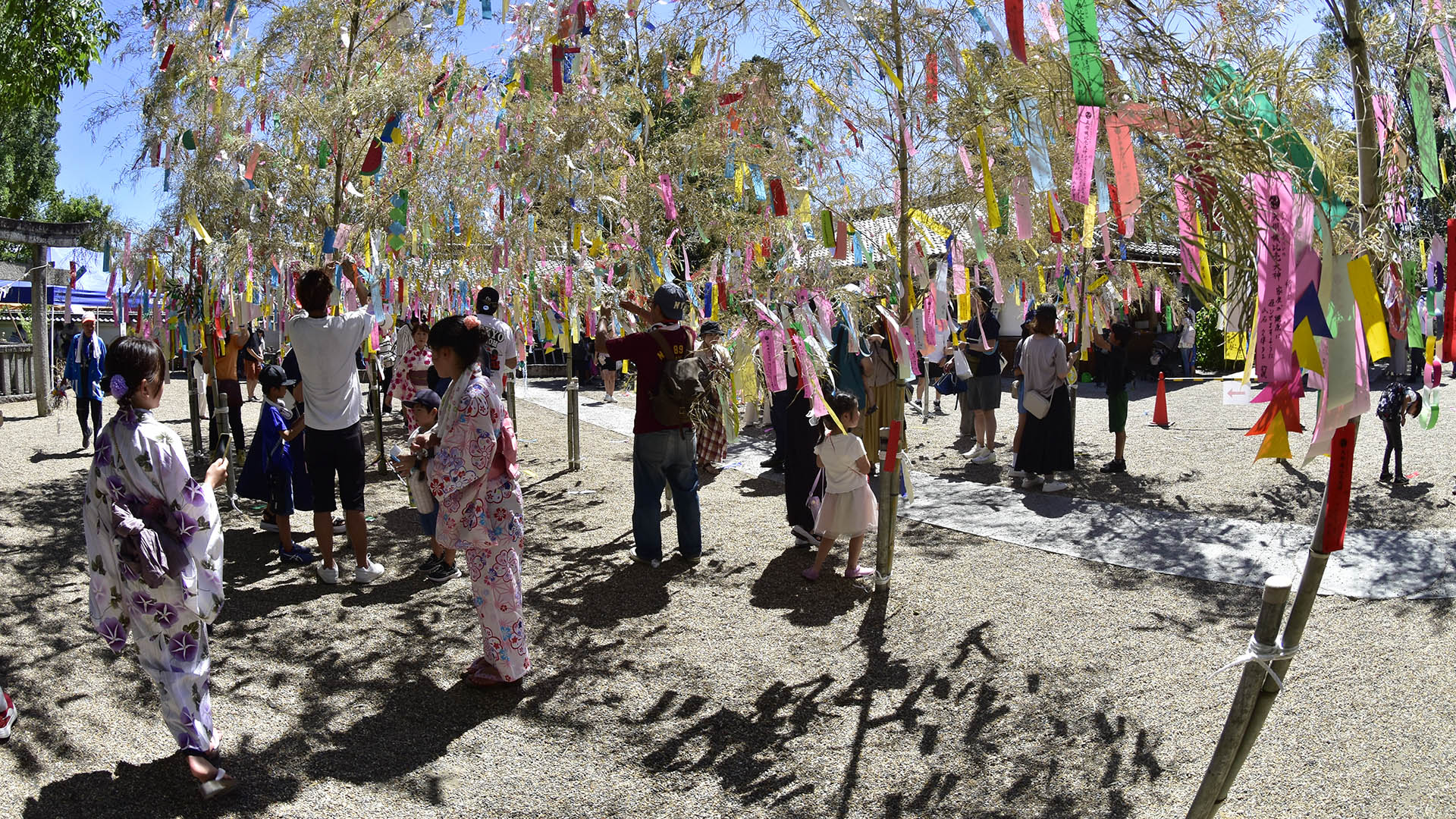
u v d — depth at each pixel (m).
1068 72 2.60
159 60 6.22
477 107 6.80
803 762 3.56
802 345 4.94
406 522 6.95
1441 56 2.24
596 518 7.28
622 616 5.08
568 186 6.95
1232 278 2.50
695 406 5.80
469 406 3.89
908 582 5.57
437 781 3.41
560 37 5.59
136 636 3.19
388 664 4.41
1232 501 7.31
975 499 7.72
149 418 3.22
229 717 3.87
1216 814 2.91
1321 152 2.41
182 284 7.06
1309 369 2.16
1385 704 3.83
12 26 10.22
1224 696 3.96
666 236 7.17
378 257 6.45
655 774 3.48
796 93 4.92
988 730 3.77
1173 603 5.11
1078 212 3.94
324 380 5.27
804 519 6.34
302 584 5.49
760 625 4.93
